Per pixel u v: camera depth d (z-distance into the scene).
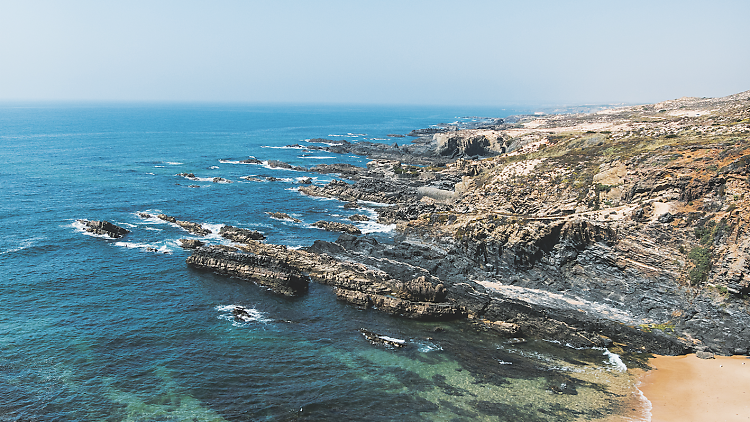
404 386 42.44
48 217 88.38
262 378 43.44
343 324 54.12
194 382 42.41
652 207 62.28
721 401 39.06
